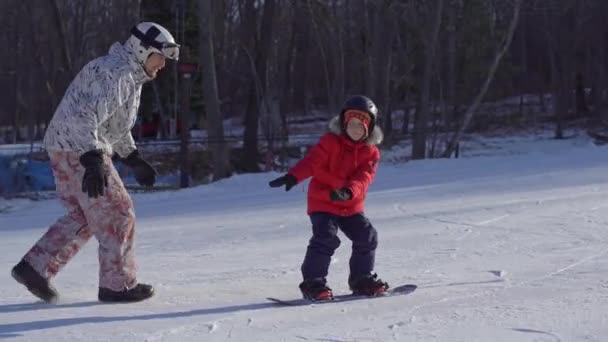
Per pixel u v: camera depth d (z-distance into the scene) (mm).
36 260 5027
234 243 8055
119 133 5051
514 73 39656
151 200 14406
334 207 5137
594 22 37625
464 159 17859
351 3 28094
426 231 8227
